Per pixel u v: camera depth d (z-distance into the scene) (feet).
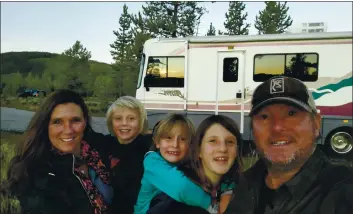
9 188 6.46
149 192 6.48
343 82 16.70
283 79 5.15
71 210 6.22
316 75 16.94
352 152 16.49
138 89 18.70
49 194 6.12
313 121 5.09
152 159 6.54
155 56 18.67
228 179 6.13
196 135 6.31
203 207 6.03
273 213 5.14
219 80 18.11
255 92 5.43
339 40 16.72
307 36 16.99
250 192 5.54
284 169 5.09
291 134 5.06
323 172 5.06
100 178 6.81
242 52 17.85
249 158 6.06
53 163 6.32
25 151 6.31
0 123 12.34
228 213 5.65
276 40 17.38
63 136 6.39
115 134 7.37
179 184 6.09
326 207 4.84
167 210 6.12
